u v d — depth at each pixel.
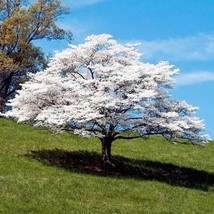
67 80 33.56
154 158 37.91
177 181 33.03
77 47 33.38
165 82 32.97
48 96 32.41
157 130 31.75
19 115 32.72
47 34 63.75
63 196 25.95
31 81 37.59
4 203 23.88
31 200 24.69
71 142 39.22
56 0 63.00
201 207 27.19
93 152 36.81
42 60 63.88
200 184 33.16
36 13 63.16
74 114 30.02
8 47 63.00
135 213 24.75
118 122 30.47
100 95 30.56
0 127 40.78
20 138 37.75
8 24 60.88
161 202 27.17
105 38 33.38
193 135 32.25
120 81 30.78
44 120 31.59
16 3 64.19
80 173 30.67
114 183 29.31
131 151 39.31
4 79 62.00
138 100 30.03
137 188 28.94
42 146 36.47
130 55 34.38
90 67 32.06
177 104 33.19
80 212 23.95
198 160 38.81
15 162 30.70
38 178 28.17
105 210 24.67
